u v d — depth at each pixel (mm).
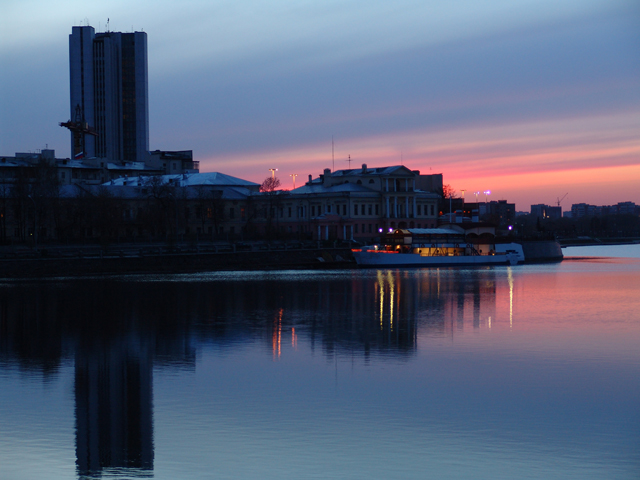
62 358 61562
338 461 36656
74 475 34844
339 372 55812
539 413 44781
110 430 41156
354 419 43438
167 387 51062
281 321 84500
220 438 39938
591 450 38281
